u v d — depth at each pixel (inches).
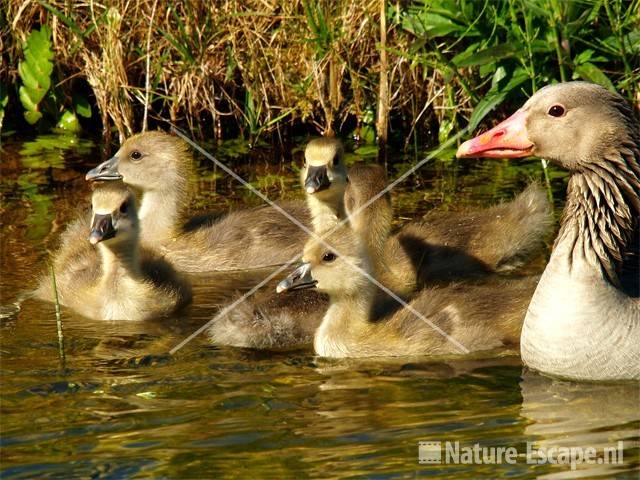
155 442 322.7
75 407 350.0
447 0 597.9
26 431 331.0
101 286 455.2
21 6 643.5
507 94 593.0
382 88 612.4
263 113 647.1
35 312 446.9
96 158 617.6
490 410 347.3
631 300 376.2
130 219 455.8
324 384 374.3
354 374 385.4
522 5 571.5
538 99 389.1
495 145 394.6
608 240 377.1
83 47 647.1
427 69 627.8
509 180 573.3
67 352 405.1
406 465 307.6
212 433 329.4
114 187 466.9
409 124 644.1
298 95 638.5
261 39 641.0
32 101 649.6
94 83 647.1
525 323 384.8
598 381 370.9
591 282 372.2
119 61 634.8
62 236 510.0
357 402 355.6
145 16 639.8
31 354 402.0
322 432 329.7
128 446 320.2
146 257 482.3
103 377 377.7
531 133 389.7
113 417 341.4
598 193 381.1
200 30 637.9
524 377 377.7
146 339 422.0
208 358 401.4
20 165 606.2
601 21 589.3
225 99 655.1
